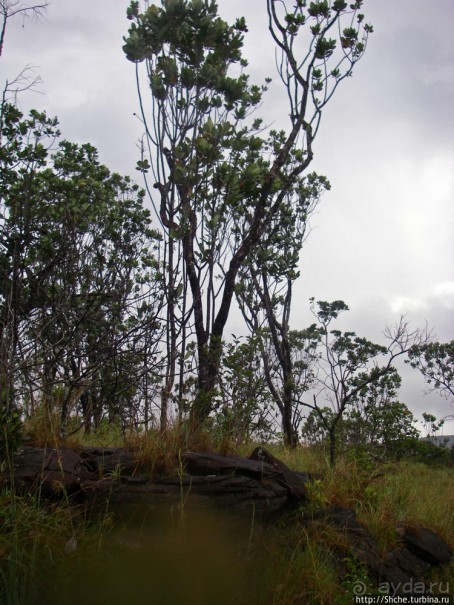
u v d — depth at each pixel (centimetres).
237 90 1048
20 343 673
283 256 1695
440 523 714
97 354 758
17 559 435
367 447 1016
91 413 736
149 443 578
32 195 831
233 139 1095
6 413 533
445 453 1609
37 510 475
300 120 1259
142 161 1051
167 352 840
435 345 2298
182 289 895
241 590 483
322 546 559
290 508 595
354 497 672
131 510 508
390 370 985
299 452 929
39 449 565
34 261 808
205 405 771
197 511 520
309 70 1302
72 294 772
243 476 579
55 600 429
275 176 1186
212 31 1039
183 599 458
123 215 1101
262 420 857
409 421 1184
